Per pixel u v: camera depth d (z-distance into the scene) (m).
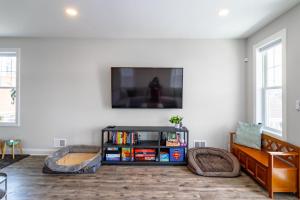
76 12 2.83
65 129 4.05
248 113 3.96
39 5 2.63
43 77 4.04
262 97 3.62
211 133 4.04
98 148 3.81
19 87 4.03
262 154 3.04
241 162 3.33
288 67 2.76
